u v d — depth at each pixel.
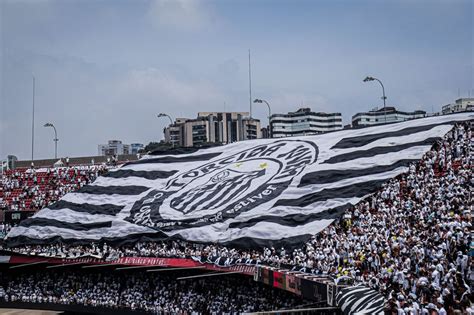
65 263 78.44
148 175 91.31
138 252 74.06
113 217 82.19
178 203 80.38
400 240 49.31
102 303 75.50
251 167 83.75
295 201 70.19
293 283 51.91
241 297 64.75
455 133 70.56
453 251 42.72
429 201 57.53
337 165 74.44
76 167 106.69
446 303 35.69
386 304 38.25
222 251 67.44
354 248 53.75
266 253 63.06
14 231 86.62
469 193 55.16
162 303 70.75
